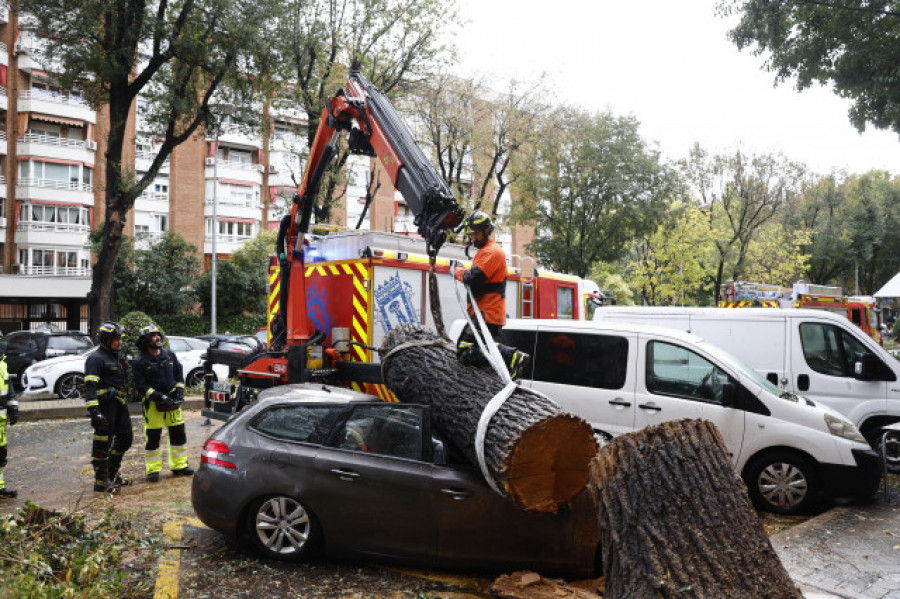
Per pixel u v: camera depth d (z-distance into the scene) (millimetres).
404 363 5906
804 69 14828
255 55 19500
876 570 5320
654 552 3562
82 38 18719
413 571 5164
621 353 7574
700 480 3740
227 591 4680
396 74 21656
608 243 31406
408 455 5117
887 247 52000
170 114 20297
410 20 20344
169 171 41281
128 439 7707
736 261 41875
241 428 5375
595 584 4914
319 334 8375
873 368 8734
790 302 21234
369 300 8375
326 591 4730
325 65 20469
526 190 29938
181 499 7078
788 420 7078
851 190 52719
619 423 7426
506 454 4488
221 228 42875
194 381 16938
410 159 6250
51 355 17156
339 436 5227
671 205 33406
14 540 3838
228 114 21188
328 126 7582
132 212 39312
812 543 5988
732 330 9586
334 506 5059
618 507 3754
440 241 5898
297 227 8297
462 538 4945
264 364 8047
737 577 3518
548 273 12125
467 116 24062
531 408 4785
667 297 39031
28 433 11008
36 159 36281
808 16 14297
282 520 5227
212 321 31922
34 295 34062
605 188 29969
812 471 7070
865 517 6898
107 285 20609
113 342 7602
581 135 29469
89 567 3803
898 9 13383
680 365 7395
